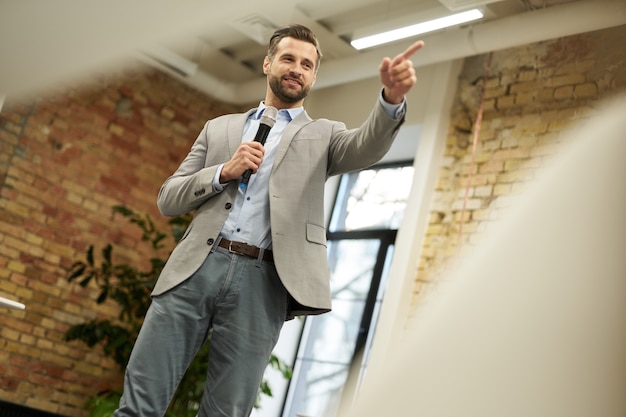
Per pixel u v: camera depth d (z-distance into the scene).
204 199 1.70
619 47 5.26
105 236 7.36
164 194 1.79
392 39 5.80
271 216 1.62
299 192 1.67
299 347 7.21
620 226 0.28
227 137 1.81
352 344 6.77
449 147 6.01
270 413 7.02
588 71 5.38
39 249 6.98
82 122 7.33
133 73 7.61
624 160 0.29
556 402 0.26
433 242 5.76
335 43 6.82
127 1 0.33
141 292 6.55
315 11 6.38
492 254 0.30
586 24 5.06
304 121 1.79
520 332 0.27
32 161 7.02
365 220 7.21
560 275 0.28
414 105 6.48
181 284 1.60
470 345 0.28
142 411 1.55
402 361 0.29
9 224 6.85
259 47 7.31
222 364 1.58
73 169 7.25
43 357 6.88
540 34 5.31
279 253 1.59
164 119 7.89
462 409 0.27
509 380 0.27
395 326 5.61
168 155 7.88
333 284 7.21
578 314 0.27
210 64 7.83
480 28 5.65
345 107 7.17
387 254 6.86
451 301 0.29
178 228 6.49
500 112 5.79
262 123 1.76
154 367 1.56
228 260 1.61
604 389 0.26
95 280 7.14
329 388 6.75
